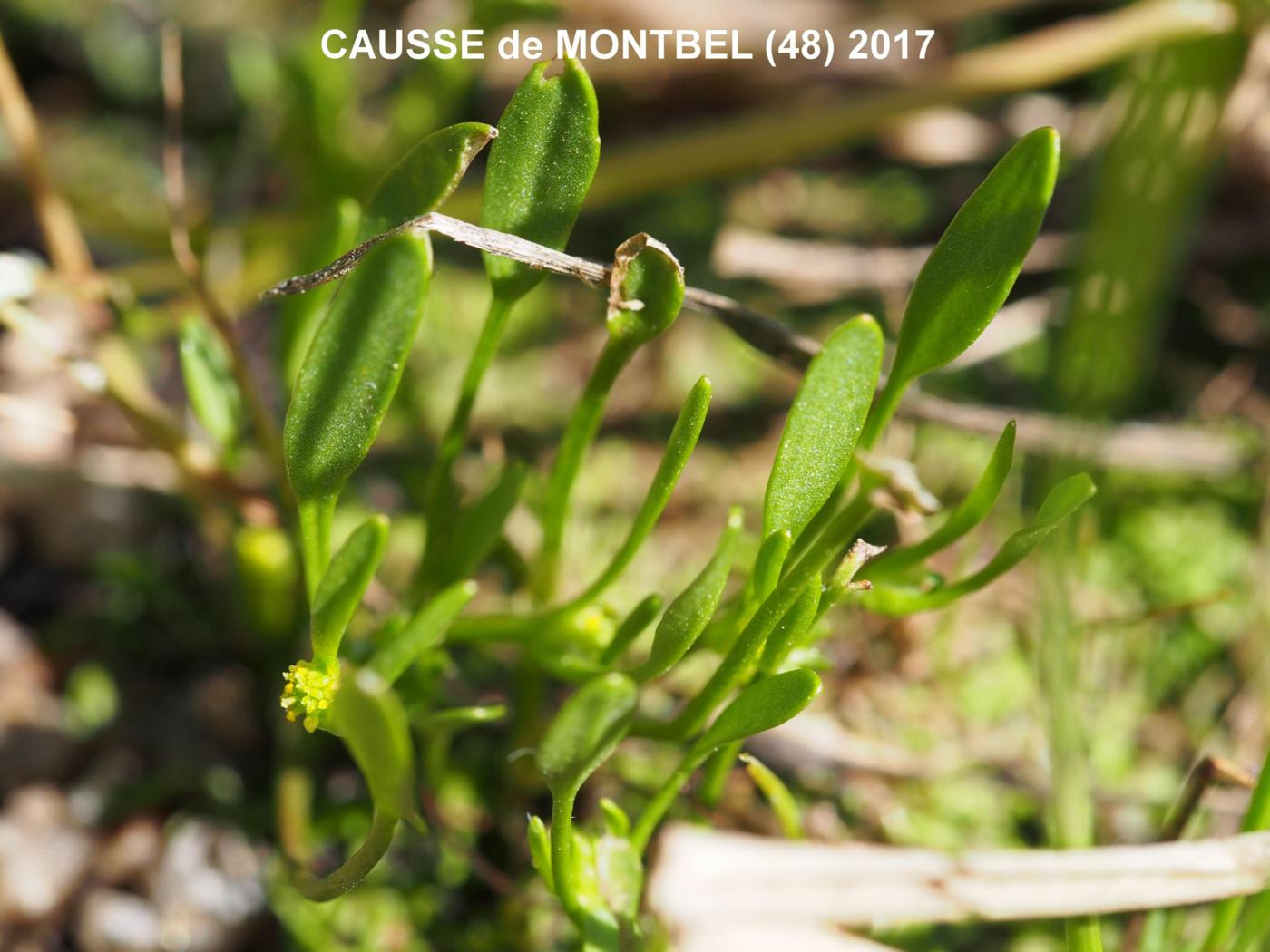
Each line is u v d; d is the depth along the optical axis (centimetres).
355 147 20
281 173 22
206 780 14
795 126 18
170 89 13
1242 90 19
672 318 10
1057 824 12
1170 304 20
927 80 18
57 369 17
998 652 16
